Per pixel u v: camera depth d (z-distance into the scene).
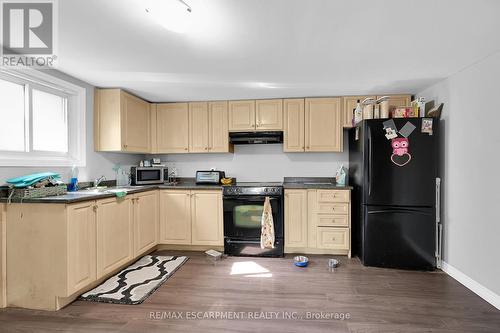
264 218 3.31
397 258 2.94
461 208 2.63
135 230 3.03
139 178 3.62
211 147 3.82
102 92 3.21
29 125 2.49
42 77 2.52
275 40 2.04
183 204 3.56
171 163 4.24
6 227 2.15
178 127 3.88
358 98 3.56
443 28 1.86
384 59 2.40
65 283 2.08
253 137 3.73
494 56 2.24
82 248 2.24
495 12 1.66
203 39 2.01
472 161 2.48
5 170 2.22
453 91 2.77
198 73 2.75
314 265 3.06
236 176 4.12
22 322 1.96
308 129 3.64
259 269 2.95
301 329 1.86
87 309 2.12
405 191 2.91
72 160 2.91
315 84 3.10
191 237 3.55
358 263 3.12
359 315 2.03
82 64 2.50
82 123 3.00
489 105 2.29
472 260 2.46
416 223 2.90
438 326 1.89
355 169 3.38
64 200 2.06
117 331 1.85
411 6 1.61
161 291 2.42
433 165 2.87
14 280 2.15
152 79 2.92
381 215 2.97
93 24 1.80
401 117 2.94
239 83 3.06
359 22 1.79
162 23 1.76
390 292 2.39
